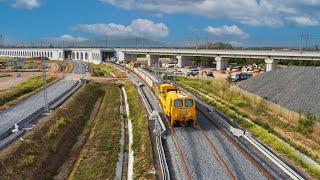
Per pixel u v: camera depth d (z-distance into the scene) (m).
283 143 28.77
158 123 35.81
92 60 172.38
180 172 23.33
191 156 26.19
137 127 38.12
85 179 25.28
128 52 163.00
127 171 26.83
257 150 27.39
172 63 148.62
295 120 37.16
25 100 51.75
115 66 129.12
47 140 31.83
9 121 38.22
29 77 90.50
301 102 41.44
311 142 30.55
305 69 52.47
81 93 59.38
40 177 25.55
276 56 98.56
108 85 77.12
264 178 21.98
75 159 30.05
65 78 86.19
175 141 30.00
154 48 160.62
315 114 36.84
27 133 32.16
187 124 34.88
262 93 51.72
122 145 33.25
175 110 33.84
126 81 82.06
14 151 27.19
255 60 149.75
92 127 41.28
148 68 110.06
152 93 60.84
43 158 28.25
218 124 35.81
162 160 24.41
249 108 46.34
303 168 23.73
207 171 23.27
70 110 45.16
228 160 25.20
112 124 41.16
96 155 30.16
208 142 29.48
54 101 50.16
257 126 34.31
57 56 190.38
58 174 26.94
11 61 131.75
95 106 54.91
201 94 59.19
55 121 37.78
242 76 83.12
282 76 54.28
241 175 22.48
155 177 23.30
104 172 26.39
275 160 24.48
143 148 29.67
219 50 120.19
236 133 31.56
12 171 24.36
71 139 35.19
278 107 42.38
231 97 54.56
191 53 130.88
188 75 100.19
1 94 56.62
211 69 129.00
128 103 54.66
